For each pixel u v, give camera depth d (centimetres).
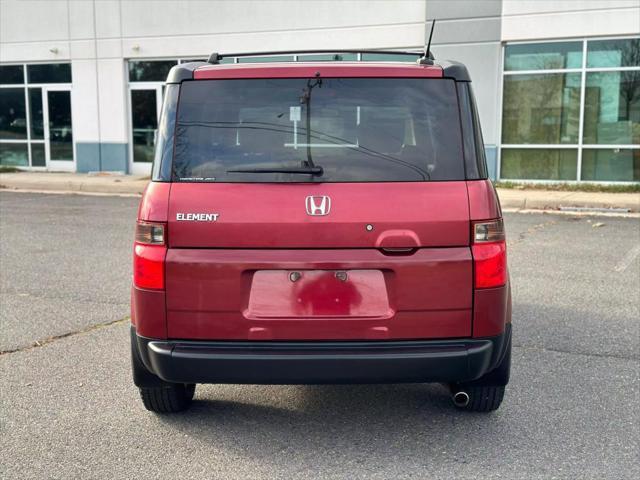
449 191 359
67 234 1123
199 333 363
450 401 457
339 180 360
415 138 364
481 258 359
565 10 1642
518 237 1077
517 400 455
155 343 365
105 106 2127
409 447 389
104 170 2155
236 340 362
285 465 368
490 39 1712
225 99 369
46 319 642
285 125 364
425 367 354
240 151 364
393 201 357
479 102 1742
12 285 773
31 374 504
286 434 407
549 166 1722
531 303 690
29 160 2255
